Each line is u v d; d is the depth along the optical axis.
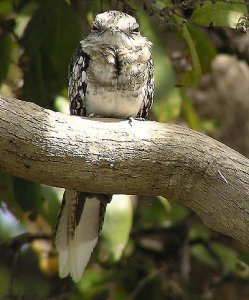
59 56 11.41
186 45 11.75
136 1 11.35
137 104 10.02
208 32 14.18
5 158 8.82
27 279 14.10
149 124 9.14
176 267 13.41
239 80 14.82
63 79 11.44
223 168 9.10
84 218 10.26
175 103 11.05
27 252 14.28
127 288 13.07
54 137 8.79
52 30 11.38
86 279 12.92
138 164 8.99
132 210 12.48
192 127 12.38
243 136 14.76
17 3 12.13
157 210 13.74
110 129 8.97
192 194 9.23
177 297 13.13
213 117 14.77
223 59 14.88
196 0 9.70
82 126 8.91
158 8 10.20
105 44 9.84
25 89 11.52
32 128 8.74
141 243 13.80
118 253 11.38
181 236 13.95
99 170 8.95
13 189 11.67
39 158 8.80
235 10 10.12
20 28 11.90
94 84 9.92
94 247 10.95
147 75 10.07
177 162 9.06
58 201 11.30
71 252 10.32
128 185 9.09
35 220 11.89
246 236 9.16
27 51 11.55
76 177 8.95
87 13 12.02
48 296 13.43
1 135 8.70
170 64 11.03
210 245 13.95
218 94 14.77
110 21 9.97
